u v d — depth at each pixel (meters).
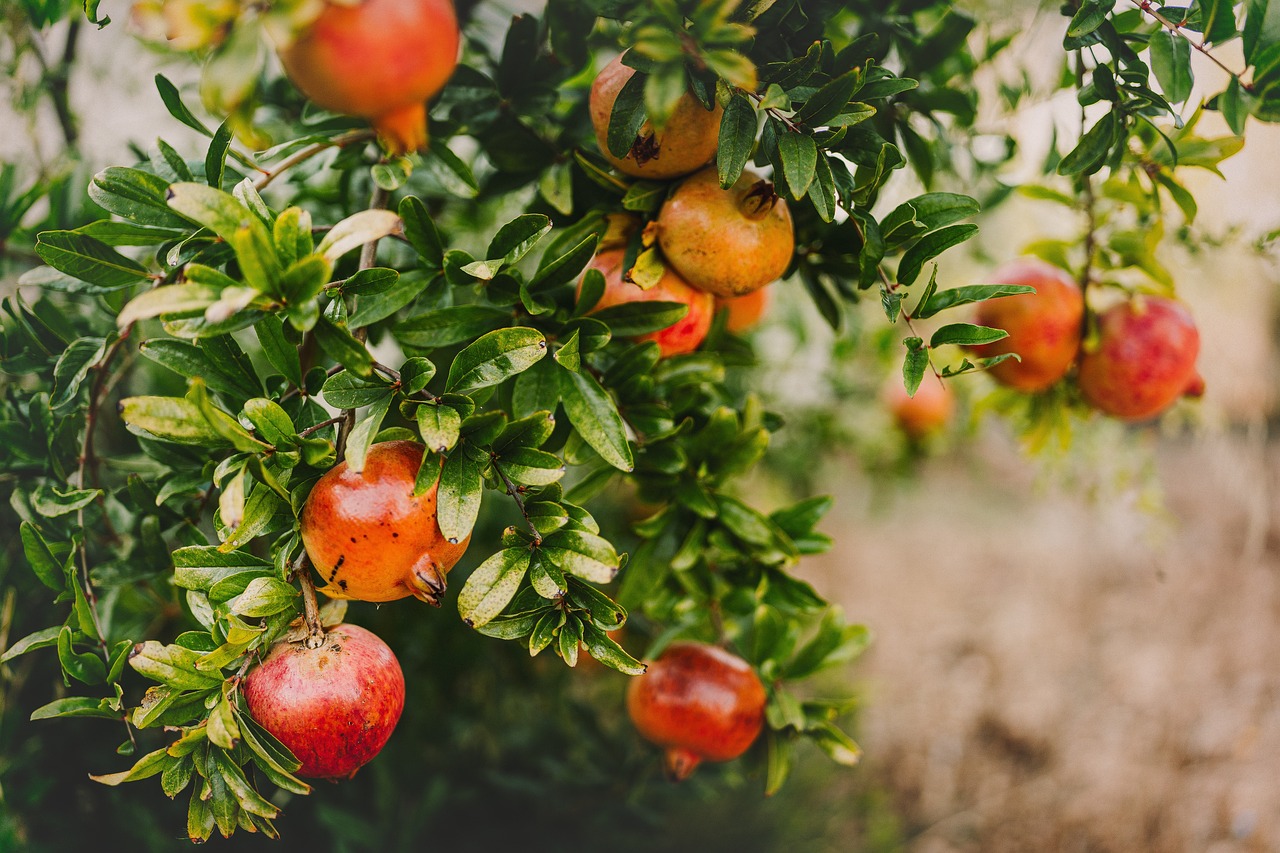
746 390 1.57
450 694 1.46
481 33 1.10
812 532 1.02
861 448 1.94
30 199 1.04
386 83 0.78
